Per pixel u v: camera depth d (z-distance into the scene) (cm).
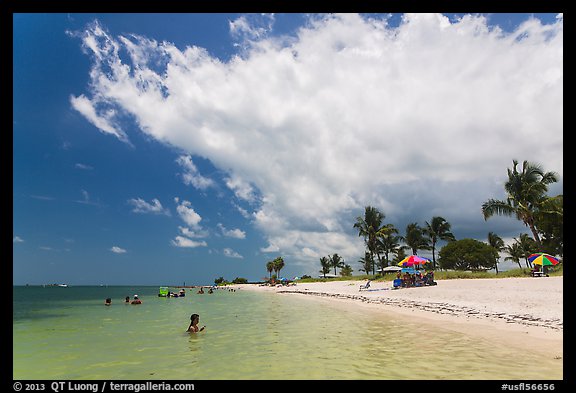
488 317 1647
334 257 11319
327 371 875
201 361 1015
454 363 912
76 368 960
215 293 7331
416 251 6775
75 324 1997
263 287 9738
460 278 4106
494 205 4288
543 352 998
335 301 3300
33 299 6262
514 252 8394
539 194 4088
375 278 5894
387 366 905
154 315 2538
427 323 1619
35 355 1129
